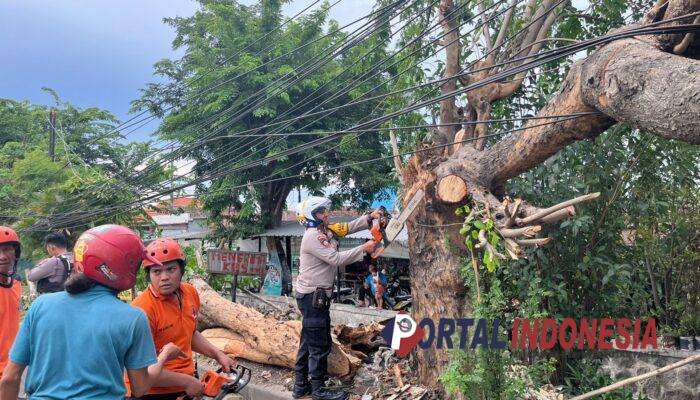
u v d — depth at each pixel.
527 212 4.34
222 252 10.21
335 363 5.73
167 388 3.57
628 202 5.89
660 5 3.93
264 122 16.59
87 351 2.53
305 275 5.22
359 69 11.02
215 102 15.31
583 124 4.15
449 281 5.24
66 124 24.41
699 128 2.90
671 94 3.02
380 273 13.13
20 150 22.06
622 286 5.85
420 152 5.55
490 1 7.31
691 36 3.67
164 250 3.59
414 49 7.85
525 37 6.44
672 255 6.93
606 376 5.60
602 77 3.55
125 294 10.81
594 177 5.59
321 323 5.18
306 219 5.20
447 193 4.99
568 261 5.69
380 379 5.77
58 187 11.58
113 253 2.66
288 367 6.38
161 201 10.74
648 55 3.32
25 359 2.65
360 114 16.58
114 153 23.92
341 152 16.52
